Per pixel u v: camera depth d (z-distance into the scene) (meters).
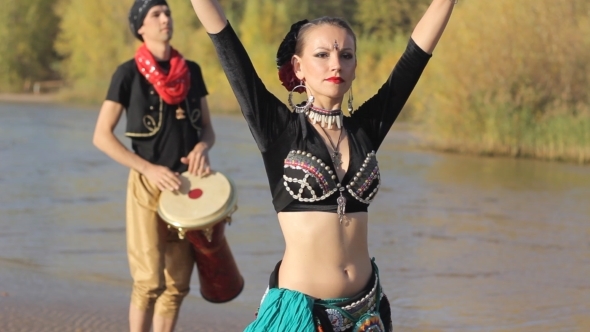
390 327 6.06
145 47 9.42
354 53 5.84
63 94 80.12
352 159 5.75
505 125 37.88
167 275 9.41
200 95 9.70
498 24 40.12
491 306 12.35
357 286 5.73
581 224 19.58
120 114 9.42
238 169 29.31
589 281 14.00
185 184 9.39
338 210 5.66
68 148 34.97
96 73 84.62
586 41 39.06
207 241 9.21
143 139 9.41
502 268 14.87
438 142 39.41
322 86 5.75
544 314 11.97
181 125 9.48
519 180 28.38
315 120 5.81
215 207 9.09
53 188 23.91
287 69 6.04
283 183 5.70
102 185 24.64
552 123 37.19
